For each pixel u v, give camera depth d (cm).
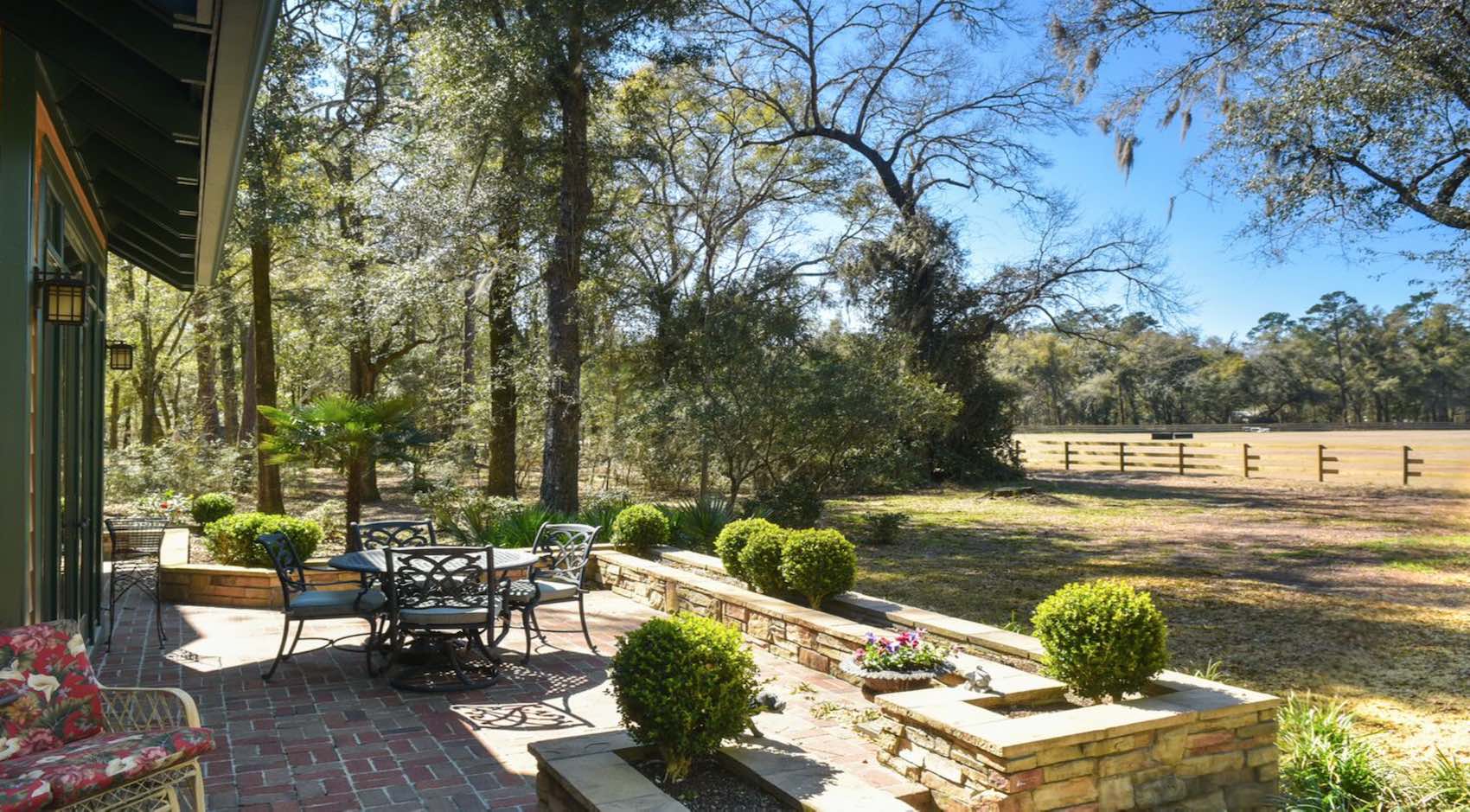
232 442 2709
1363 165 1306
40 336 444
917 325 2439
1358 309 7612
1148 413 7881
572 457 1484
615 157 1633
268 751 468
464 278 1628
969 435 2609
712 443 1476
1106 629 445
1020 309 2516
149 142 476
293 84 1438
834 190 2502
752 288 1648
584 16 1377
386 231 1588
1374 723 577
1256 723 428
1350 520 1722
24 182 404
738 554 816
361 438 1024
